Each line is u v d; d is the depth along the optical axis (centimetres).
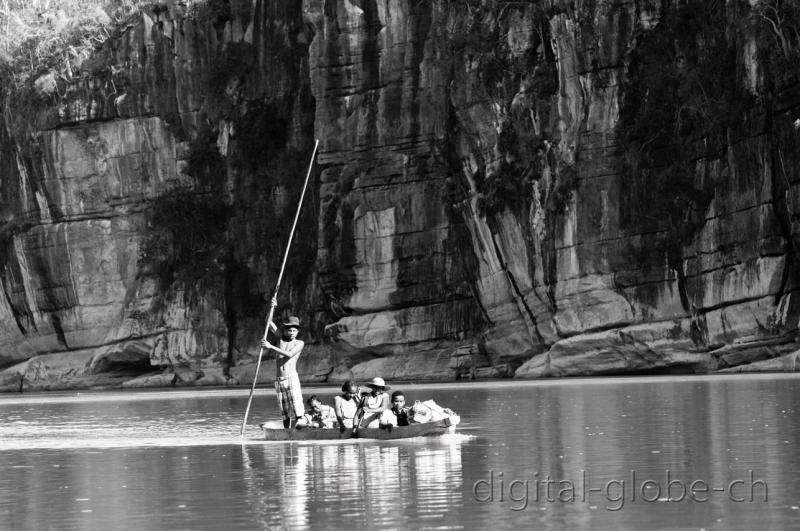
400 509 4719
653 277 17625
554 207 18425
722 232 17050
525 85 19225
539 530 4241
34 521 4756
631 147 17925
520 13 19575
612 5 18238
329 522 4472
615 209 17975
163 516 4756
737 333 16800
